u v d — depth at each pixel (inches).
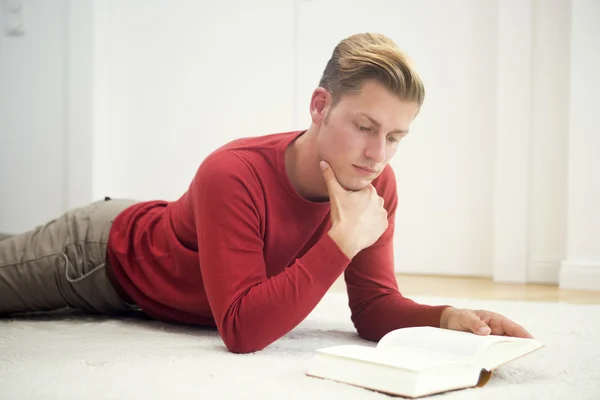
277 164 55.2
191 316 67.4
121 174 168.4
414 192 155.6
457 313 53.2
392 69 48.3
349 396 40.0
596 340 65.3
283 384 42.9
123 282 69.2
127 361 50.3
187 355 52.5
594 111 138.6
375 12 155.7
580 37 139.3
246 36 162.1
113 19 166.9
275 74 160.9
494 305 93.9
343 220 51.3
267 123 161.6
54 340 60.6
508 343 45.3
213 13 163.3
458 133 152.9
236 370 46.8
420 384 39.9
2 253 73.7
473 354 43.7
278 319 50.3
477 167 152.0
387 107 48.8
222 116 163.9
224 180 53.0
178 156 166.1
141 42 166.7
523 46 145.3
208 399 39.5
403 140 155.6
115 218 71.1
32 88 167.0
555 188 144.9
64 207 165.6
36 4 165.9
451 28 152.3
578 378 48.0
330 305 92.1
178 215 63.9
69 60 163.5
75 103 163.2
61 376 45.3
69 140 163.6
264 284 51.1
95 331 66.1
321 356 45.1
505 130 146.6
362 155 50.3
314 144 53.8
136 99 167.5
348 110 49.8
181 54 165.2
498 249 146.7
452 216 153.8
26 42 167.2
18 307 74.5
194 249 62.7
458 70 152.3
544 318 80.7
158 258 65.6
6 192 169.5
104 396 40.3
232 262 51.9
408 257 156.5
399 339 47.3
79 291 72.2
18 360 51.0
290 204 55.9
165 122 166.4
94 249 70.8
